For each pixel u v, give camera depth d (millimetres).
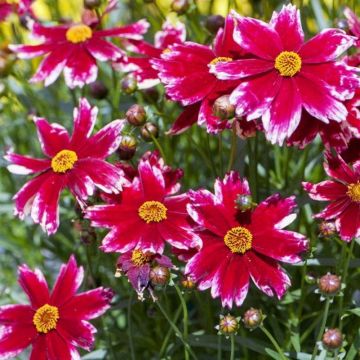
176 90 433
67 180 434
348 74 414
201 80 436
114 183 424
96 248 517
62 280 437
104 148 437
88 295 434
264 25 427
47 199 432
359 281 488
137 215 426
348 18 460
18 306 433
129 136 440
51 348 428
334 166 425
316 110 409
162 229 423
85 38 489
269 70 419
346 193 421
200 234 420
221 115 411
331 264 455
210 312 478
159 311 490
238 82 432
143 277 407
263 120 408
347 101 426
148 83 474
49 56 489
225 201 421
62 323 432
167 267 409
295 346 456
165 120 513
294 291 479
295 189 485
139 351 525
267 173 500
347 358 442
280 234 413
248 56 444
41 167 440
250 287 475
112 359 502
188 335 469
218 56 445
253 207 431
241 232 414
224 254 416
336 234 424
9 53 504
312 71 419
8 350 426
